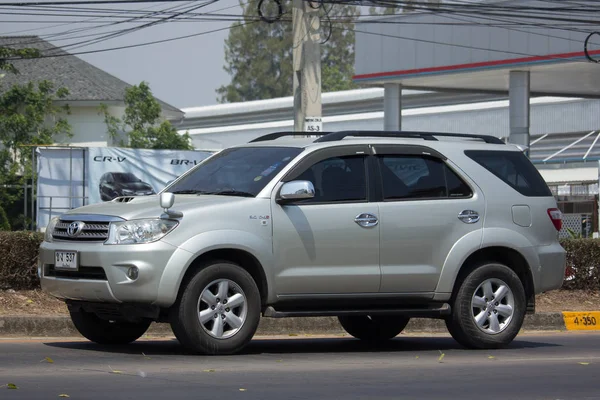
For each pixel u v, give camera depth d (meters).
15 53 49.34
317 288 12.32
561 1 39.69
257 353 12.60
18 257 16.42
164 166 34.62
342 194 12.56
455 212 13.13
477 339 13.26
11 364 10.97
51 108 52.47
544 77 45.66
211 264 11.68
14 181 47.50
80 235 11.82
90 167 33.69
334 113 79.00
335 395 9.22
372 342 14.84
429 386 10.00
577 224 35.41
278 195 12.15
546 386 10.23
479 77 45.53
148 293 11.30
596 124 62.25
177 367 10.84
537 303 19.12
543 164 56.34
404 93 74.62
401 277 12.72
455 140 13.88
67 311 15.84
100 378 9.93
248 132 75.00
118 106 57.50
